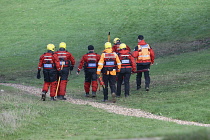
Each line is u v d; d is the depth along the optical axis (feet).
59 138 87.10
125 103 147.64
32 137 88.53
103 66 150.10
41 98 145.07
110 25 407.23
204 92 153.17
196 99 143.02
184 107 131.64
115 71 150.30
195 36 339.98
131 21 413.18
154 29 383.04
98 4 480.23
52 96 148.97
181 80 183.11
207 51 272.51
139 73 174.19
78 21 427.33
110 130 96.43
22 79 238.89
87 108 132.26
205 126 105.81
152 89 171.94
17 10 487.61
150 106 137.90
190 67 220.02
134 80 202.80
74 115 117.39
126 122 107.86
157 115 125.80
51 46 147.84
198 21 387.75
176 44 320.29
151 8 448.65
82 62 165.07
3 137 88.38
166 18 411.13
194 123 112.68
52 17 447.42
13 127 95.30
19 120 102.53
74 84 208.13
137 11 442.50
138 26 396.98
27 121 102.68
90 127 100.63
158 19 411.34
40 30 409.28
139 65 169.37
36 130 96.43
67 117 113.80
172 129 93.40
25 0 529.45
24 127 97.35
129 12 441.27
